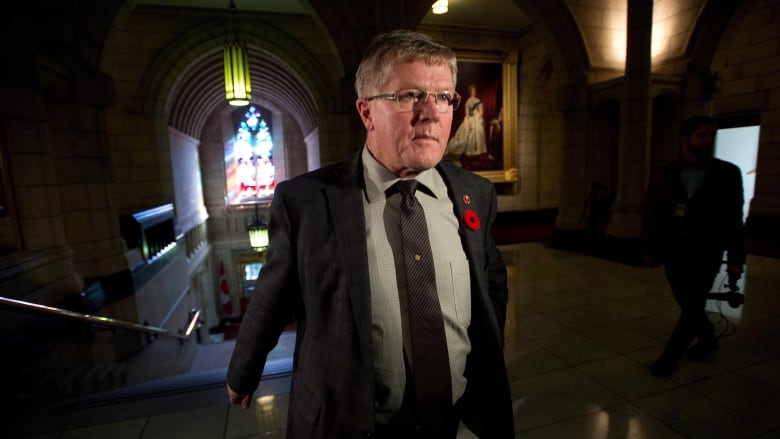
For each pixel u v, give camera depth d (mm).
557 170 10805
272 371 2736
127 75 7777
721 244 2406
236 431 2119
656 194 2592
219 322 14805
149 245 6613
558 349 3084
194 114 11633
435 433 947
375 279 900
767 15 6691
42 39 3953
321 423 900
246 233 14805
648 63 5547
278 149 16141
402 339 910
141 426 2162
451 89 884
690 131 2385
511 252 6816
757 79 6930
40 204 3746
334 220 906
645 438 2043
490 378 1034
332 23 4902
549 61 9445
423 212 964
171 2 7793
